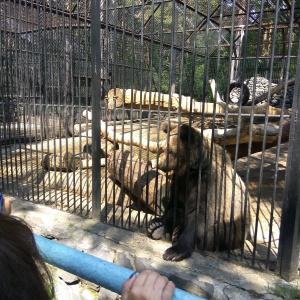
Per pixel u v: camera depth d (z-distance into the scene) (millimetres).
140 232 3434
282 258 2635
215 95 2809
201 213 3156
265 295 2443
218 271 2756
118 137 4352
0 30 4320
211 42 11383
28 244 777
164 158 3492
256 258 2984
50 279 865
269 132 4363
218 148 3443
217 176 3152
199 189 2955
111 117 8164
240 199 3328
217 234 2988
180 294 1001
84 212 3939
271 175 6188
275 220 3963
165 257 2916
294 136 2453
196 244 3105
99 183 3650
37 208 4066
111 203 4414
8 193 4582
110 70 7461
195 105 4617
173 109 4715
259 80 12844
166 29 10734
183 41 2883
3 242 727
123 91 3277
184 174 3387
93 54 3445
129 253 3031
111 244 3203
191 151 3254
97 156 3596
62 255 1180
